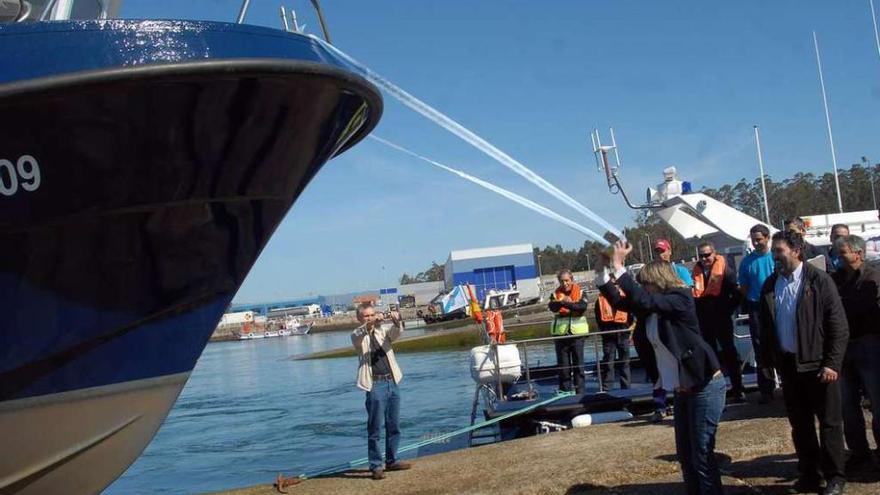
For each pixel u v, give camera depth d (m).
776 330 5.10
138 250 4.78
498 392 9.70
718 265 7.95
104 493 10.12
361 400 17.69
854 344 5.34
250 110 4.67
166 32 4.40
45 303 4.60
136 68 4.23
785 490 5.17
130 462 5.47
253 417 16.36
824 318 4.77
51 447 4.98
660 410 7.88
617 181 10.11
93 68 4.18
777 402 7.72
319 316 103.38
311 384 22.78
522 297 49.88
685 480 4.87
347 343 49.22
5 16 5.29
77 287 4.67
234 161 4.83
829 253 6.94
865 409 6.94
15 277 4.47
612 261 4.75
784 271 5.04
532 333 24.31
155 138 4.48
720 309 7.94
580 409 8.80
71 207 4.45
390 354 6.96
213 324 5.40
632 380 10.38
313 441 12.77
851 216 10.02
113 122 4.32
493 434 9.73
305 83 4.77
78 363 4.85
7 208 4.29
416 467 6.98
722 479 5.50
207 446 13.10
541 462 6.56
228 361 41.16
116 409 5.08
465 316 46.38
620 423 7.82
